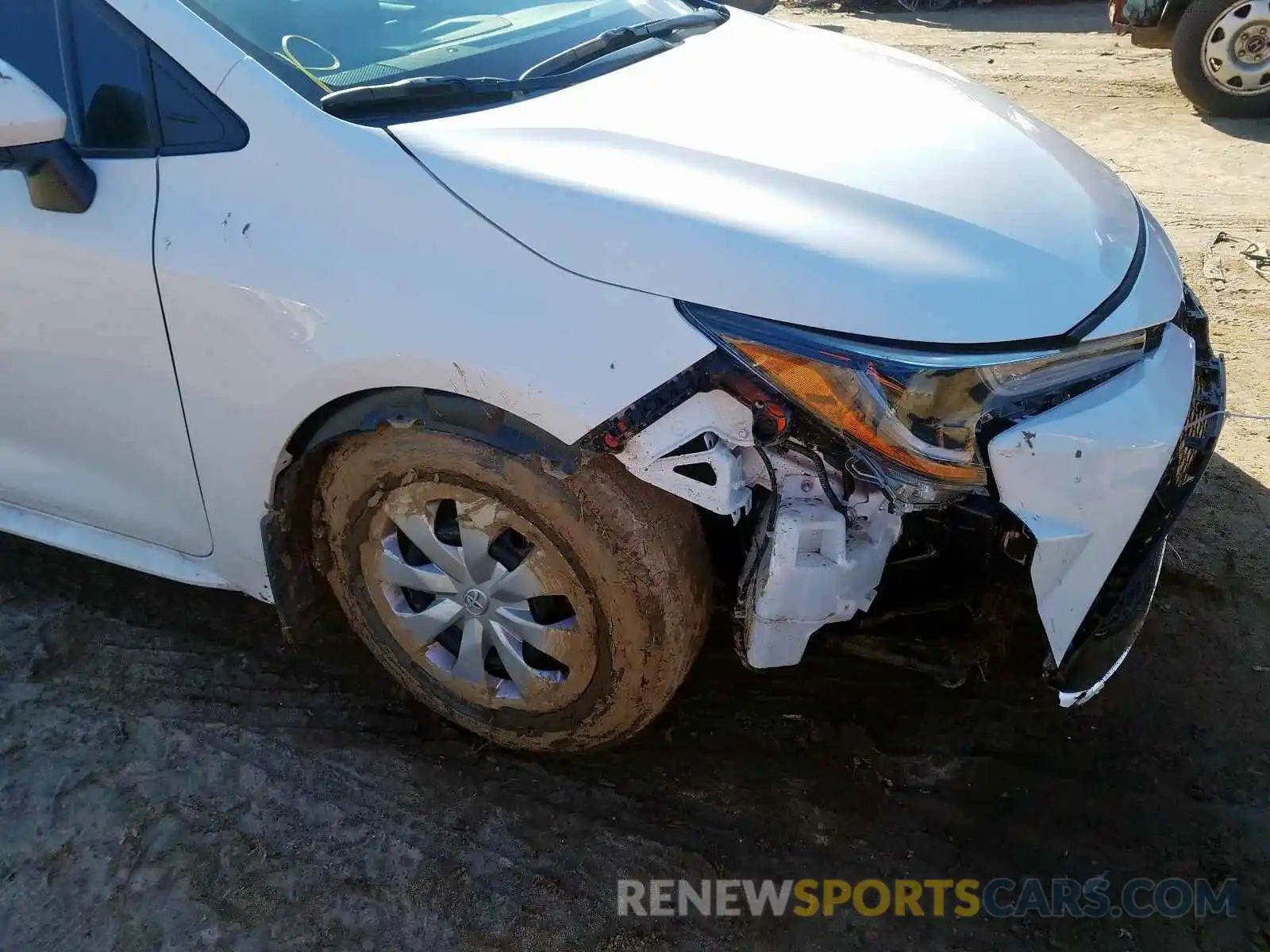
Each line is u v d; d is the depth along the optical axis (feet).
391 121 6.31
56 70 6.75
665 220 5.59
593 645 6.36
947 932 6.21
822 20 43.50
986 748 7.40
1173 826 6.81
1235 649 8.21
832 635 7.02
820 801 7.06
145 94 6.44
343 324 5.81
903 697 7.83
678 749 7.47
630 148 6.14
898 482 5.47
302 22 6.91
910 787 7.14
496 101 6.77
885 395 5.31
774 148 6.28
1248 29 21.39
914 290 5.46
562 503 5.89
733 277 5.42
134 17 6.47
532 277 5.58
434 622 6.85
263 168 6.10
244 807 7.06
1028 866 6.59
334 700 7.95
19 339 7.06
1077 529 5.56
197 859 6.68
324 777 7.29
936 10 44.32
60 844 6.80
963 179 6.34
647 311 5.44
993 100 8.22
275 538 6.92
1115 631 6.09
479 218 5.72
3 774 7.31
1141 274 6.37
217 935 6.22
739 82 7.38
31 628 8.67
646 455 5.57
